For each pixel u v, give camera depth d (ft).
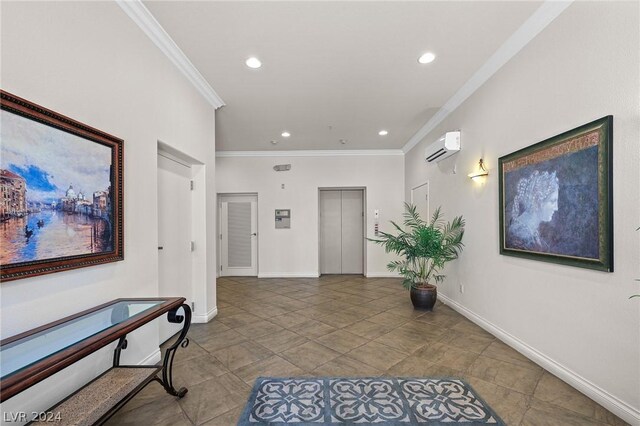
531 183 7.68
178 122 9.00
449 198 12.98
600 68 5.84
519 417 5.63
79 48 5.35
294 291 16.47
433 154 13.32
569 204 6.50
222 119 14.25
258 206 20.98
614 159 5.56
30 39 4.47
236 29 7.55
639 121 5.16
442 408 5.92
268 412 5.80
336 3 6.71
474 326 10.59
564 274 6.79
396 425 5.43
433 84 10.75
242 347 8.92
